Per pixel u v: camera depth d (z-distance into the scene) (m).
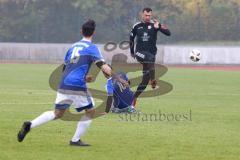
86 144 26.92
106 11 183.62
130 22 183.75
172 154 25.22
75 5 180.88
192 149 26.53
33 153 24.75
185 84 73.62
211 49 131.25
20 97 51.66
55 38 180.50
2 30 181.75
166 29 42.81
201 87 68.94
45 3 183.00
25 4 184.12
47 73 91.62
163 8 184.88
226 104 48.72
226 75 95.38
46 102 47.47
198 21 180.62
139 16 184.12
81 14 182.12
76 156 24.31
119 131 31.75
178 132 31.81
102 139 28.94
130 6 185.75
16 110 41.22
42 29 181.25
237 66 129.12
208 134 31.30
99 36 181.00
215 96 56.72
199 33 179.62
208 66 128.25
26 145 26.66
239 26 179.25
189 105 47.16
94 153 25.12
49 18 181.75
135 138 29.44
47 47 141.12
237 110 44.03
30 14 182.50
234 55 131.38
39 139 28.36
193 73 100.69
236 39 179.12
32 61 140.62
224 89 66.12
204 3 183.25
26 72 94.31
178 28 179.38
